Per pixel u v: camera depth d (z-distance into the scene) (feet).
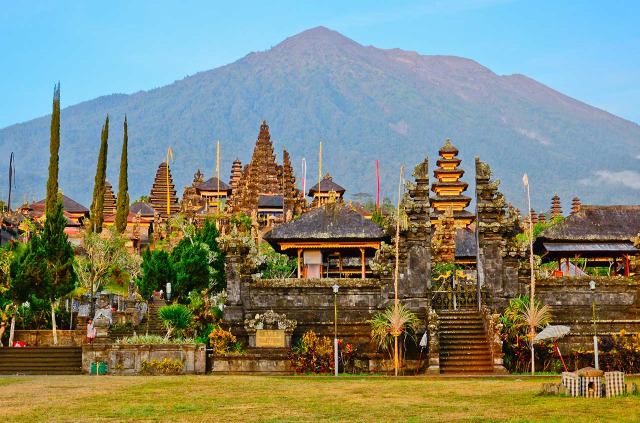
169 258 232.73
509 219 193.06
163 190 627.05
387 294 187.93
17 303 201.16
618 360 174.09
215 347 177.58
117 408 110.42
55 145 323.57
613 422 93.40
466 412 103.45
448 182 343.46
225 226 410.93
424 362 173.88
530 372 171.12
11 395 122.83
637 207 221.05
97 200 363.97
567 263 219.61
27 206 444.14
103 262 280.10
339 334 184.55
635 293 186.91
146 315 229.66
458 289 203.41
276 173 511.81
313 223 212.02
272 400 117.60
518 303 181.16
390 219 203.31
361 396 120.88
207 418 102.32
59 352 184.03
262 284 188.65
